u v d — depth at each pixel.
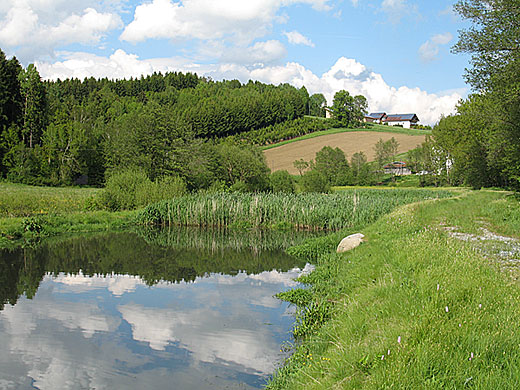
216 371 7.83
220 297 12.84
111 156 64.75
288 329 9.88
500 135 29.06
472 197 33.47
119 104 122.31
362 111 144.88
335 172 89.75
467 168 51.62
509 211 20.75
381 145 93.75
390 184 84.06
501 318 5.75
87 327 10.37
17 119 69.25
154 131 51.91
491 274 8.07
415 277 8.23
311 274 14.46
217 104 118.62
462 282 7.15
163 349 8.96
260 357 8.42
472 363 4.71
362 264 12.34
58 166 65.81
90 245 23.08
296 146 115.44
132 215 33.50
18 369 8.10
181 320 10.75
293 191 59.38
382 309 7.11
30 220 25.70
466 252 9.69
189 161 52.75
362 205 28.89
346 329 7.02
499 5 23.58
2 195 33.62
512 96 23.95
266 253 20.88
